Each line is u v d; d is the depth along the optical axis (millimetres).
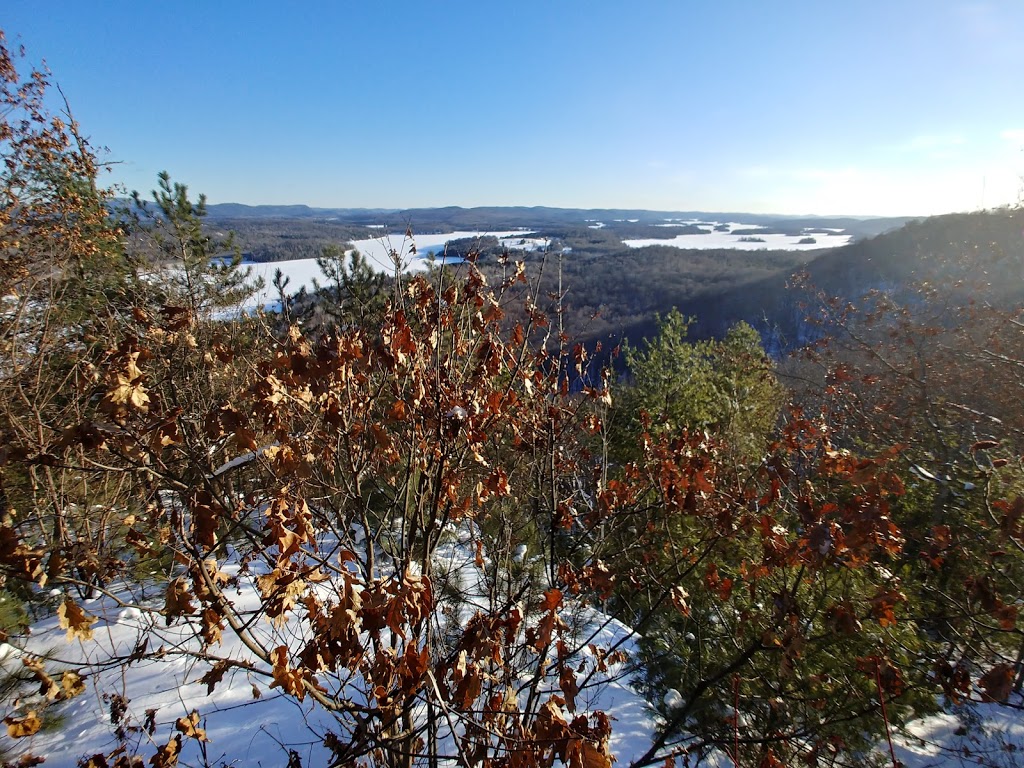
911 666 3523
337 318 3682
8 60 7121
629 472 4109
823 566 3039
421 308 2873
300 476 2338
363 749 2451
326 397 2586
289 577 2215
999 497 4520
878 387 8891
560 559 3783
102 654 4352
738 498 3602
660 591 4234
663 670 4402
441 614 3846
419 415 2943
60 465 1945
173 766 2592
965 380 7793
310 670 2188
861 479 2980
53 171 7578
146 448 2070
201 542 2107
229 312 5031
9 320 4941
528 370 3268
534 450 3645
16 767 3195
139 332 2859
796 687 3570
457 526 4121
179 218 7973
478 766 2883
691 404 8750
